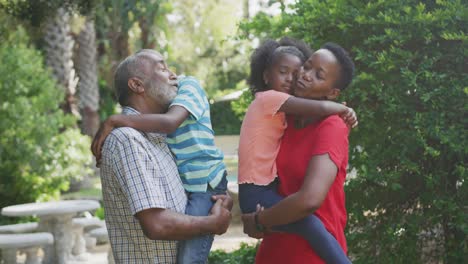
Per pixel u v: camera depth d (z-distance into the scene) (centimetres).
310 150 307
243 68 3180
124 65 326
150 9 1507
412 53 572
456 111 547
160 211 300
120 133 305
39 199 1257
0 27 945
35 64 1309
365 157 572
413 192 591
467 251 577
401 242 584
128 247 317
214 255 716
